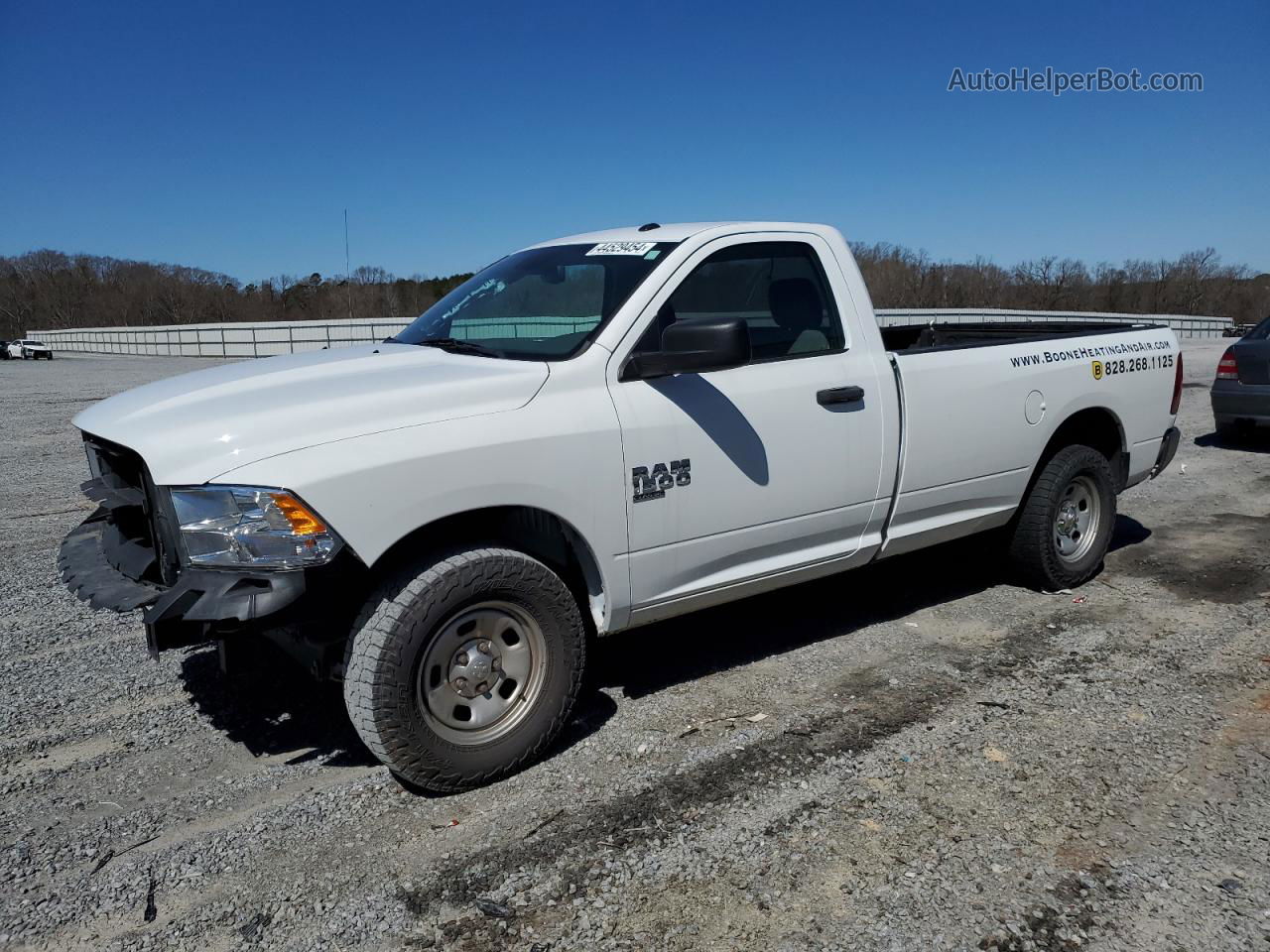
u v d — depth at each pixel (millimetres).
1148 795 3156
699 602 3898
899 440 4332
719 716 3828
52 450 11398
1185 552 6113
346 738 3727
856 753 3486
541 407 3332
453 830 3055
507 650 3354
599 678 4242
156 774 3447
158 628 2887
